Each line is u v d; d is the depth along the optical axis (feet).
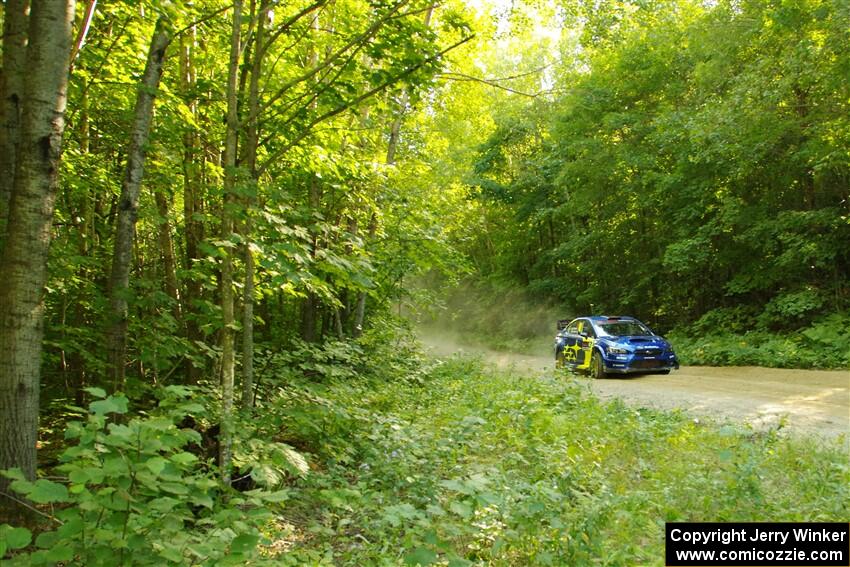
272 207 18.45
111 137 25.73
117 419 17.29
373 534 13.16
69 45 11.70
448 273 36.09
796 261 52.47
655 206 69.97
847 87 42.57
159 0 16.08
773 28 46.06
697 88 62.54
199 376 24.00
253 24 17.75
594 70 70.90
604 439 21.18
